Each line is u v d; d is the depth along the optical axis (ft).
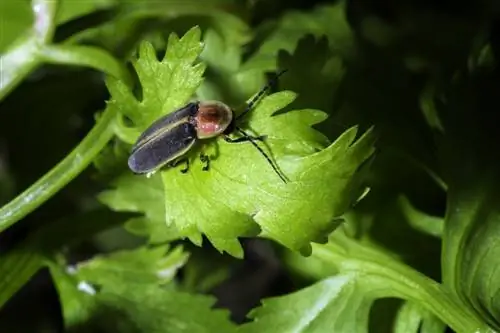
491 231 0.47
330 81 0.50
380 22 0.61
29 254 0.51
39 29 0.51
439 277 0.49
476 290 0.47
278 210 0.45
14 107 0.58
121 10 0.53
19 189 0.57
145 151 0.46
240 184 0.46
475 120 0.49
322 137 0.46
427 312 0.47
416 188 0.50
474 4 0.62
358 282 0.48
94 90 0.58
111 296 0.50
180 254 0.51
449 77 0.53
